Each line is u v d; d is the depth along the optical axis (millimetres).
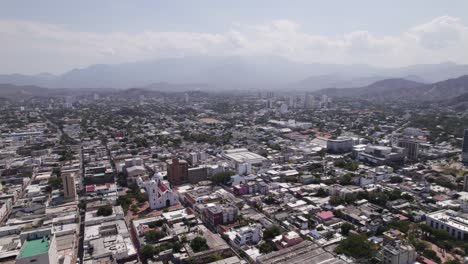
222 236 151375
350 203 183625
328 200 191125
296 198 198625
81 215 183500
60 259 130250
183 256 125500
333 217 167250
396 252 119000
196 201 190375
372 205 179000
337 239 143000
